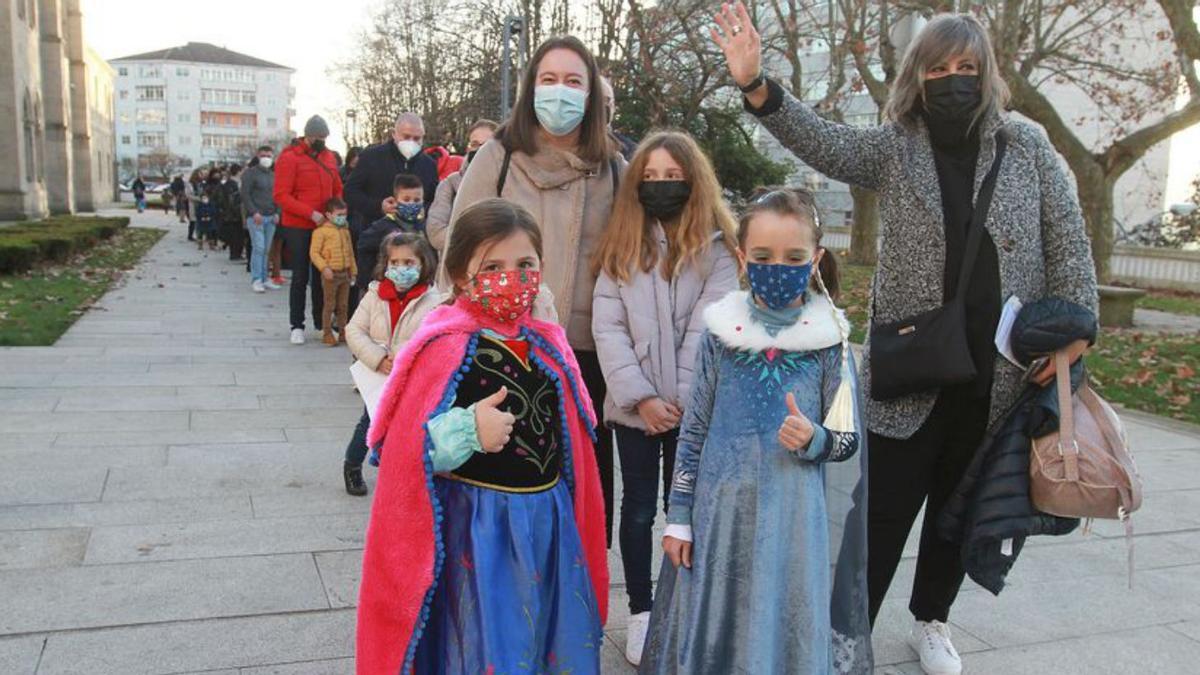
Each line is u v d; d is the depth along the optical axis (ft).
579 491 8.58
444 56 102.01
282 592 11.74
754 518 8.05
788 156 103.35
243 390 23.21
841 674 8.43
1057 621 12.08
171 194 183.83
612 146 11.66
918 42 9.57
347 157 40.86
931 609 10.64
